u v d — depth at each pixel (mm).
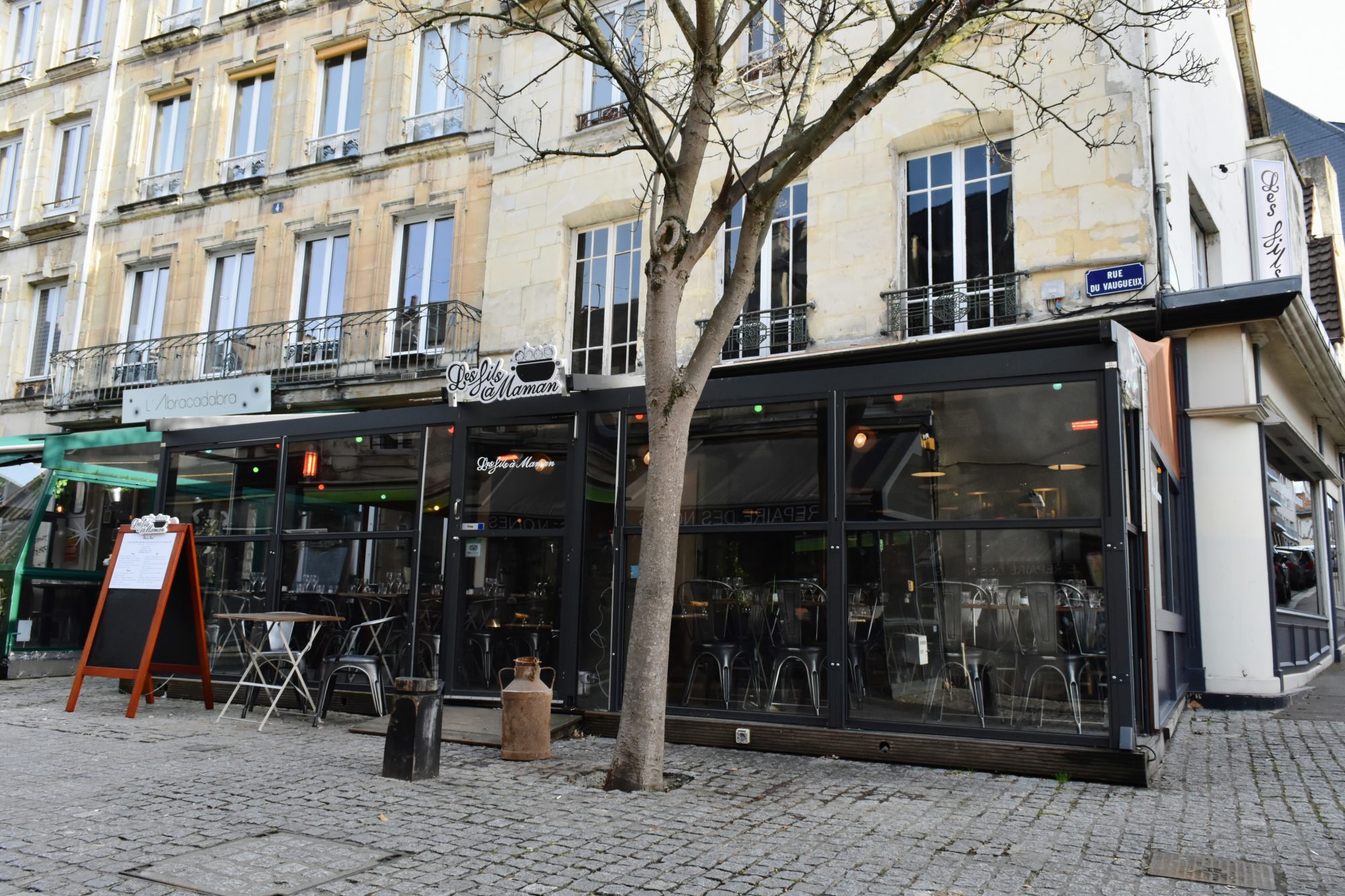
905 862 4613
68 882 4273
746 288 6613
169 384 16984
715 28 7113
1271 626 9219
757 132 12523
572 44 7156
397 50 16438
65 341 19453
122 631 9461
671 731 7840
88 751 7371
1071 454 6863
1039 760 6500
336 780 6352
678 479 6473
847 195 11797
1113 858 4688
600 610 8500
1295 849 4828
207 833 5074
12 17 21922
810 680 7559
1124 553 6527
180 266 18188
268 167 17484
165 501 11281
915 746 6910
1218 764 6824
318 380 15781
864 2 7285
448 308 15086
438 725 6566
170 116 19406
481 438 9398
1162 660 7594
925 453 7383
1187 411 9539
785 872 4465
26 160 20703
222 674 10539
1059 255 10281
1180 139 10875
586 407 8820
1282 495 11844
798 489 7824
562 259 14156
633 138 13594
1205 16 12797
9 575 12578
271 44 17969
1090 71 10352
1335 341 16516
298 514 10367
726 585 8055
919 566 7289
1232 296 9070
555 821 5344
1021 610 6906
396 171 16078
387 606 9672
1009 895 4172
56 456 13203
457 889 4219
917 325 11227
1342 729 8023
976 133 11234
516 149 14773
